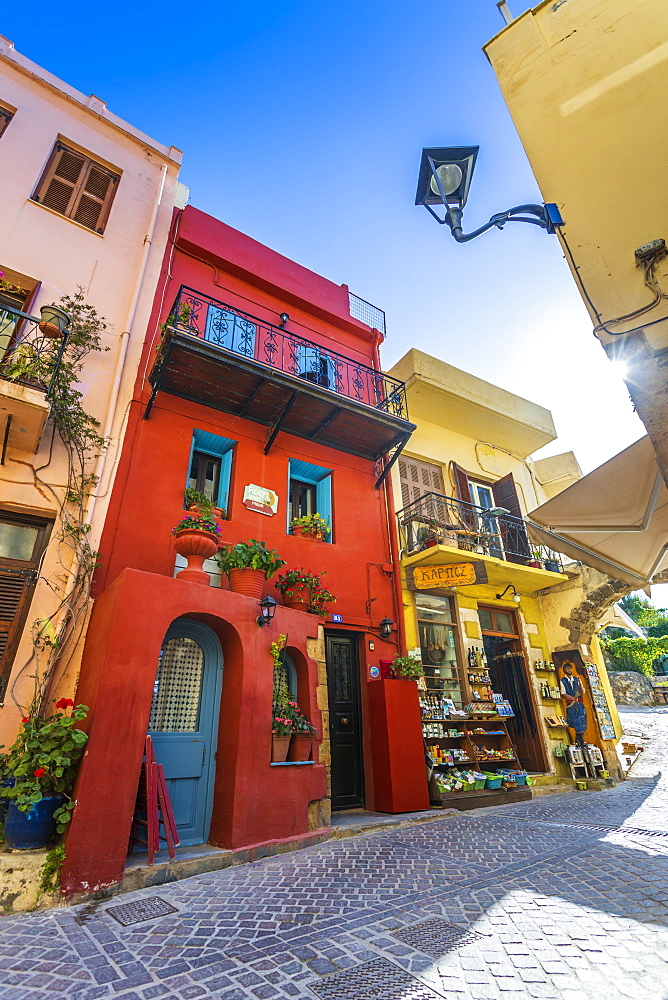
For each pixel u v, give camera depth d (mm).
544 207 4047
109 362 7301
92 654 5164
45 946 3078
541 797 8742
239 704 5398
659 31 4082
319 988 2543
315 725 6105
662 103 3936
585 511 5895
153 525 6816
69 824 4055
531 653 10945
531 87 4645
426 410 11633
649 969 2578
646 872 4148
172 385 7695
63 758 4176
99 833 4070
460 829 6086
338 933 3182
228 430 8203
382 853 5027
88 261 7680
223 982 2631
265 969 2754
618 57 4230
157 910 3645
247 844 4922
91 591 6035
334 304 10727
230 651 5809
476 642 9977
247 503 7855
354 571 8695
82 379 6961
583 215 4137
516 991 2453
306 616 6664
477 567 8883
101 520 6414
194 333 7434
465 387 11492
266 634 5918
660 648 26125
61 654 5469
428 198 4551
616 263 3914
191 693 5754
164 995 2521
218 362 7266
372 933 3166
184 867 4398
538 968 2654
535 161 4480
